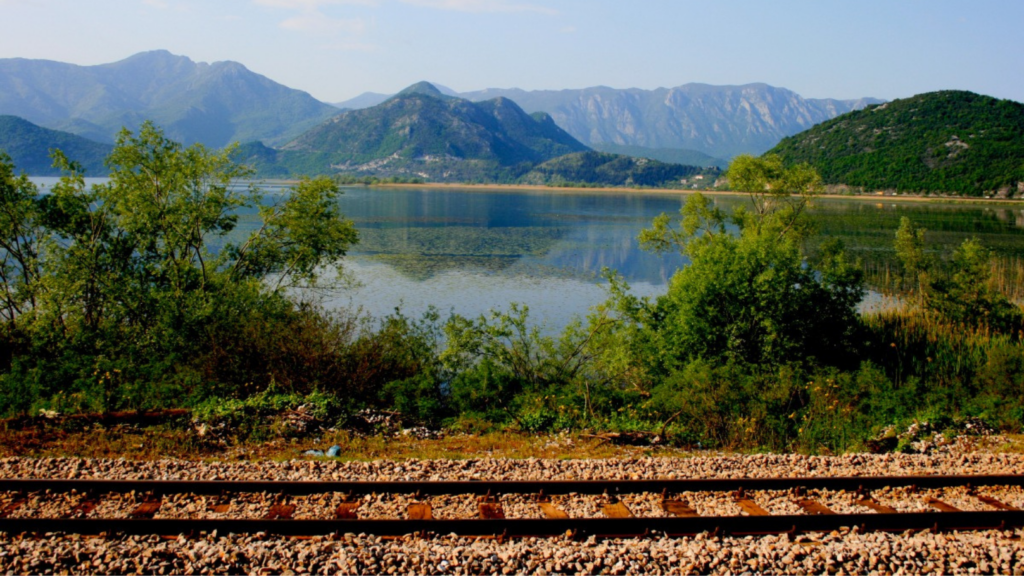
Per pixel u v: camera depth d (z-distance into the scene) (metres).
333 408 14.74
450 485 9.51
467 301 35.56
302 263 25.09
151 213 21.78
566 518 8.55
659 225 38.78
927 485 10.25
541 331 28.75
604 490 9.73
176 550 7.59
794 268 21.42
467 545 7.98
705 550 7.89
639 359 20.47
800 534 8.56
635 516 8.98
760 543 8.16
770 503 9.52
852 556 7.89
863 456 11.77
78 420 13.38
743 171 35.94
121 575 7.15
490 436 14.11
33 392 15.12
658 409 16.31
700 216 37.53
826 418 15.27
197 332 18.58
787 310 20.84
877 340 24.61
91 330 19.34
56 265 19.97
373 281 41.00
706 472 10.69
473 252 57.41
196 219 22.81
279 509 8.85
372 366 17.30
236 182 24.47
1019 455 12.20
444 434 14.45
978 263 30.53
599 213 116.69
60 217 21.84
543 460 10.95
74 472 9.97
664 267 50.94
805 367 20.47
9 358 18.20
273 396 14.88
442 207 125.31
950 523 8.87
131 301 19.81
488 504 9.20
